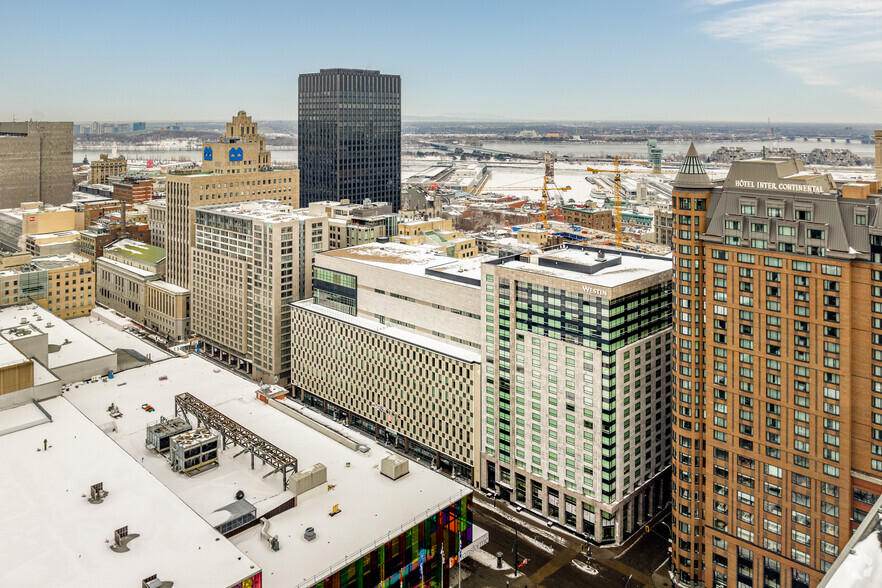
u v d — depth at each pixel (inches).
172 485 6117.1
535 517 7352.4
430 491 6176.2
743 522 5895.7
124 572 4613.7
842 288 5128.0
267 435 7126.0
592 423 6747.1
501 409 7568.9
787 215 5398.6
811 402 5393.7
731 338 5792.3
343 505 5910.4
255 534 5502.0
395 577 5669.3
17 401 6993.1
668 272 7101.4
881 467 5123.0
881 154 7864.2
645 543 6968.5
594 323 6589.6
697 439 6161.4
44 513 5221.5
